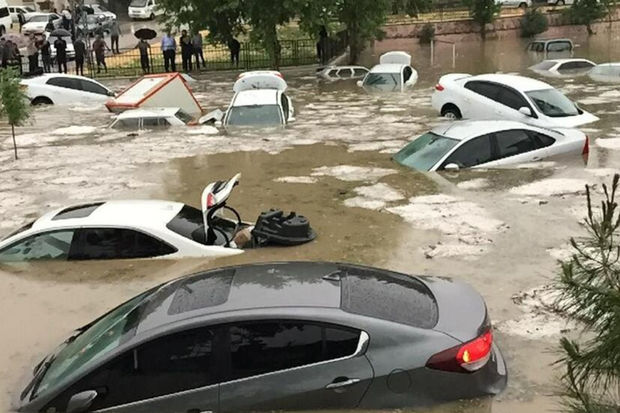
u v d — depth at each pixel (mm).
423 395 4441
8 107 15391
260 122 18188
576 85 24328
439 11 54750
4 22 43875
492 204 10117
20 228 9383
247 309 4520
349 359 4441
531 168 12094
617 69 27000
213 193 8484
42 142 17062
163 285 5293
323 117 19547
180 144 16062
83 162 14469
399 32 48750
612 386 3598
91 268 8109
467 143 12359
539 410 4711
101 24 43969
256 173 12852
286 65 34125
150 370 4465
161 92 21516
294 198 10984
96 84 25406
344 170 12695
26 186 12516
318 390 4402
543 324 6242
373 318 4531
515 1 56656
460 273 7605
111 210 8828
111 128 18656
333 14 32375
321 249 8508
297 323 4469
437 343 4488
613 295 2994
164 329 4477
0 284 7762
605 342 2998
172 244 8305
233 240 8711
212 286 4922
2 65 30016
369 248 8492
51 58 32312
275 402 4410
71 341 5309
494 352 5215
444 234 8922
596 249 3637
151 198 11414
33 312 7035
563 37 51281
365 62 37531
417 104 21531
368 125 17781
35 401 4598
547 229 8922
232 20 32500
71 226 8406
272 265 5305
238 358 4457
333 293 4754
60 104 24391
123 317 5008
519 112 16031
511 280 7344
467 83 17625
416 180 11680
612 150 13328
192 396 4418
